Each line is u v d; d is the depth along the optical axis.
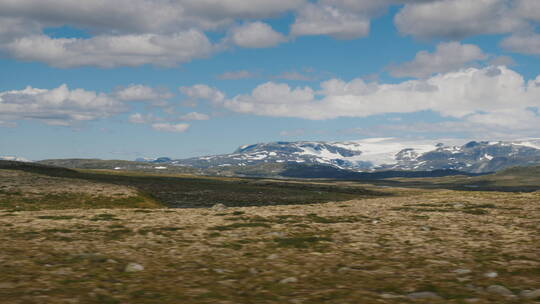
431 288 9.88
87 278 10.73
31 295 8.47
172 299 8.57
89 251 15.50
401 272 12.18
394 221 26.05
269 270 12.55
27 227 22.44
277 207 38.25
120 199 73.56
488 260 14.09
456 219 26.91
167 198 111.56
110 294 8.92
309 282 10.73
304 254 15.56
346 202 44.44
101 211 33.50
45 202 67.31
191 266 13.11
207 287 9.96
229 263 13.77
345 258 14.71
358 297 8.91
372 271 12.34
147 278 11.05
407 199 47.06
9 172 101.12
